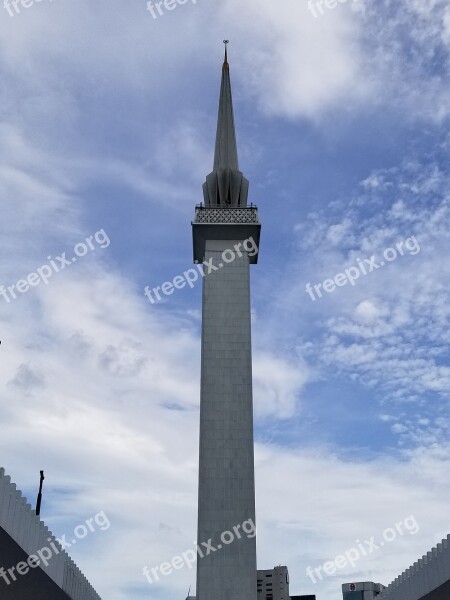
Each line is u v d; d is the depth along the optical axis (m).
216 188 57.62
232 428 47.53
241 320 51.22
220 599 42.34
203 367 49.53
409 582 36.06
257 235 53.91
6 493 26.64
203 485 45.69
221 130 60.56
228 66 65.44
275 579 125.75
